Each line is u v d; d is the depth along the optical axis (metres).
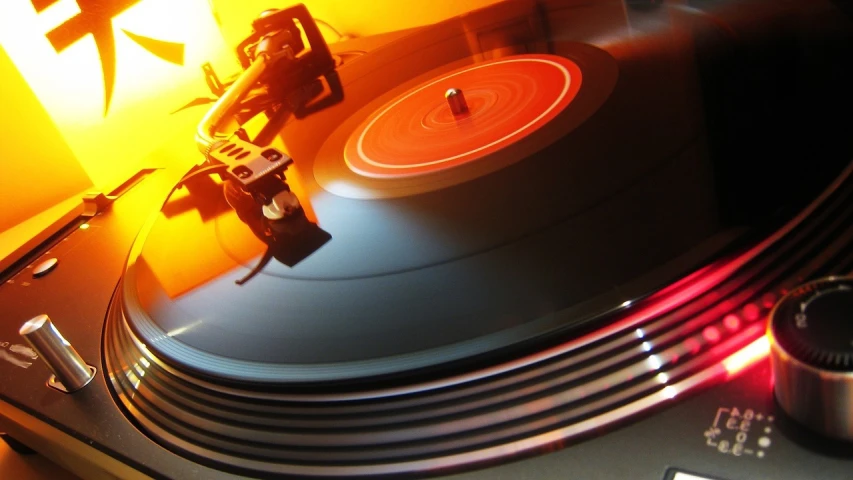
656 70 0.31
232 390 0.25
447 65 0.40
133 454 0.26
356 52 0.48
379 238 0.28
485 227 0.27
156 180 0.42
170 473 0.25
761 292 0.22
